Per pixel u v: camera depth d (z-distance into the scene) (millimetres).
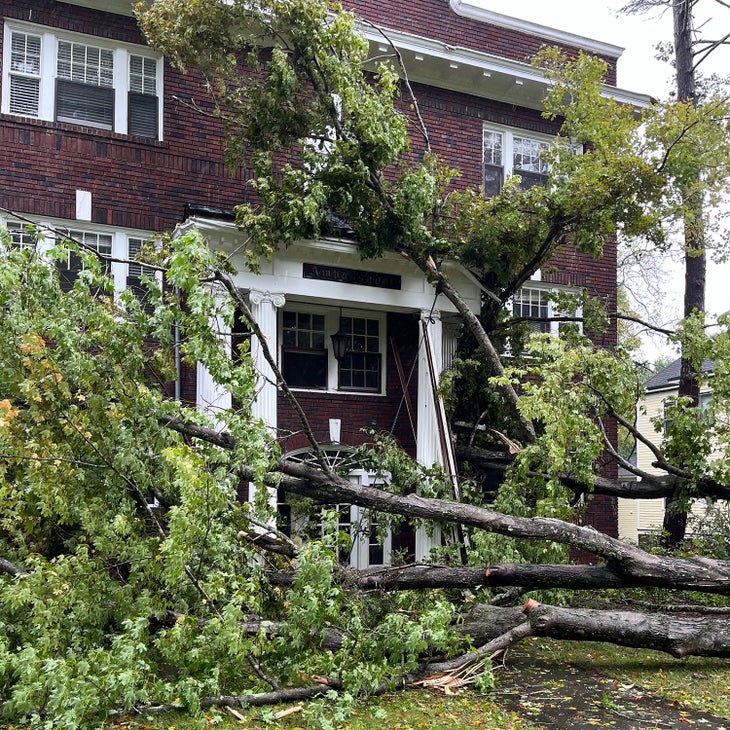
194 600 7047
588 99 12570
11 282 7004
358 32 12203
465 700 6918
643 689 7598
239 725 6020
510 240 12820
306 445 13469
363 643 6828
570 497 10656
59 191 11617
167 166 12461
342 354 13445
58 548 8281
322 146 12141
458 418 13711
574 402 9727
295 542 8523
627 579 8398
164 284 12031
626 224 12688
